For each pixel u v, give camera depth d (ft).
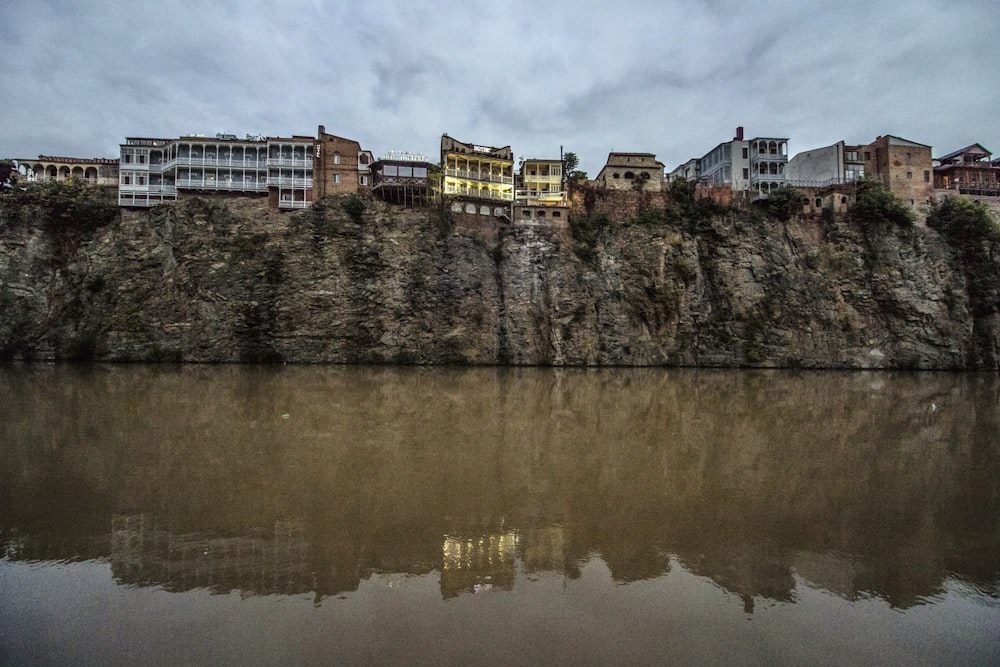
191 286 169.07
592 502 45.27
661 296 192.85
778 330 194.70
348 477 50.90
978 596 30.42
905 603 29.60
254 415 80.28
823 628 27.12
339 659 23.95
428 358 179.93
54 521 39.40
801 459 60.34
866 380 154.71
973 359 194.59
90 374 128.57
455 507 43.57
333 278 177.47
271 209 184.85
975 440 71.36
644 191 210.18
